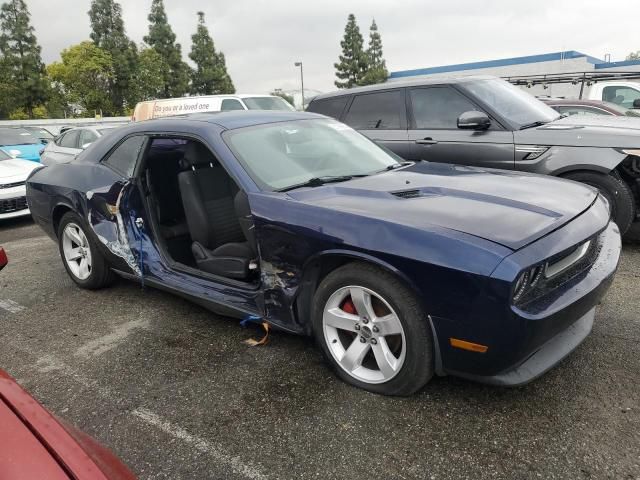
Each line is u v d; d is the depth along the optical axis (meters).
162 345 3.39
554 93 19.78
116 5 40.97
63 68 41.78
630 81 9.77
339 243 2.54
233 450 2.33
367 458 2.22
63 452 1.21
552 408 2.49
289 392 2.75
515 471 2.10
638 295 3.77
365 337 2.63
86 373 3.09
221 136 3.33
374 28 49.28
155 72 42.56
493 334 2.20
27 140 13.98
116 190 3.86
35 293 4.56
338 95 6.46
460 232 2.32
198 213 3.54
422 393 2.66
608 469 2.08
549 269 2.36
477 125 5.18
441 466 2.15
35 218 4.71
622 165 4.65
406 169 3.58
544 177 3.32
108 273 4.32
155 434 2.48
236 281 3.24
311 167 3.35
